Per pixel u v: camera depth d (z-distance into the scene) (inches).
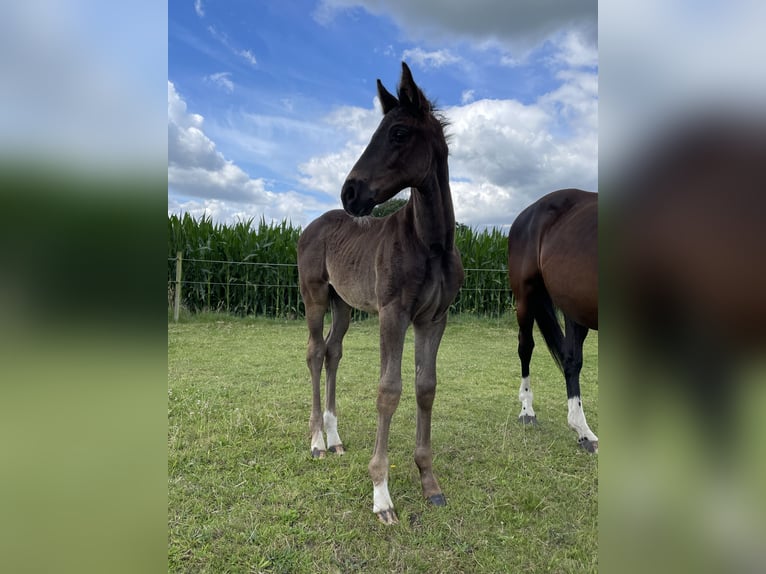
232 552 84.0
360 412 159.8
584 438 135.4
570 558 84.5
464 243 434.9
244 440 130.8
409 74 92.3
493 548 87.3
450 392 189.6
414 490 107.3
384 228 111.2
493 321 390.0
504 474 116.3
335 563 82.2
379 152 91.7
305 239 139.5
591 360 249.1
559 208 146.6
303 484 107.9
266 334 310.5
